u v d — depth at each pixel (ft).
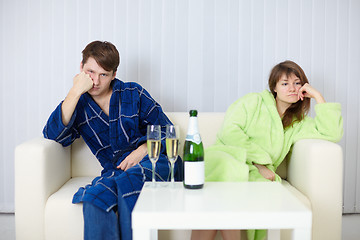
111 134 6.64
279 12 8.64
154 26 8.57
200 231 5.06
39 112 8.61
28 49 8.53
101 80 6.51
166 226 3.90
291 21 8.64
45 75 8.56
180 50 8.62
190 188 4.71
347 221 8.49
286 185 6.48
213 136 7.27
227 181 5.36
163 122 6.81
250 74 8.69
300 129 6.77
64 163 6.62
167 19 8.57
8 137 8.66
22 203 5.60
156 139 4.69
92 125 6.71
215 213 3.90
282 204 4.15
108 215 5.19
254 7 8.63
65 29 8.50
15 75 8.58
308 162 5.82
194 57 8.64
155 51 8.60
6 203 8.71
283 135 6.61
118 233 5.22
